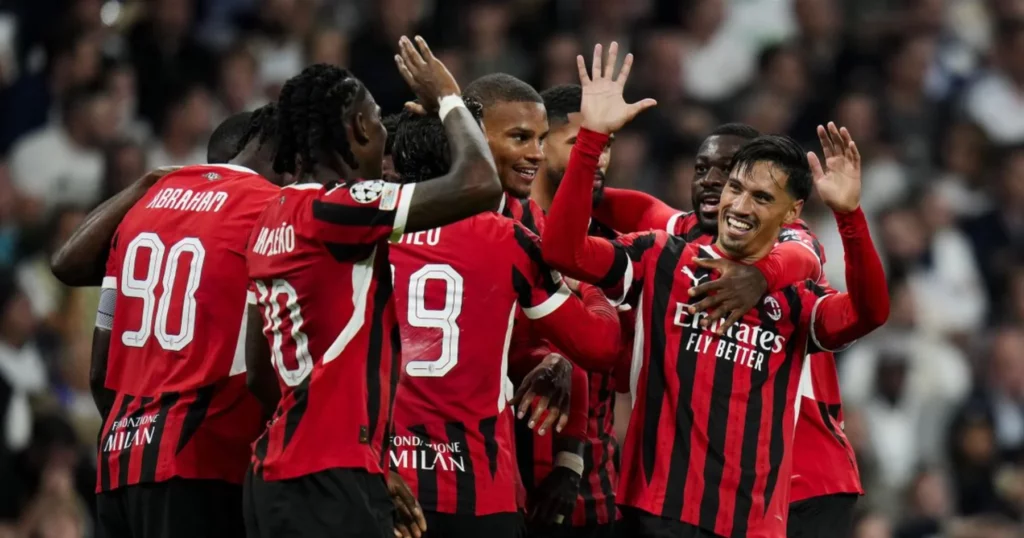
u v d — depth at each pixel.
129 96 39.91
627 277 18.31
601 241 18.30
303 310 16.62
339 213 16.44
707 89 47.78
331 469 16.48
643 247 18.59
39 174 38.47
